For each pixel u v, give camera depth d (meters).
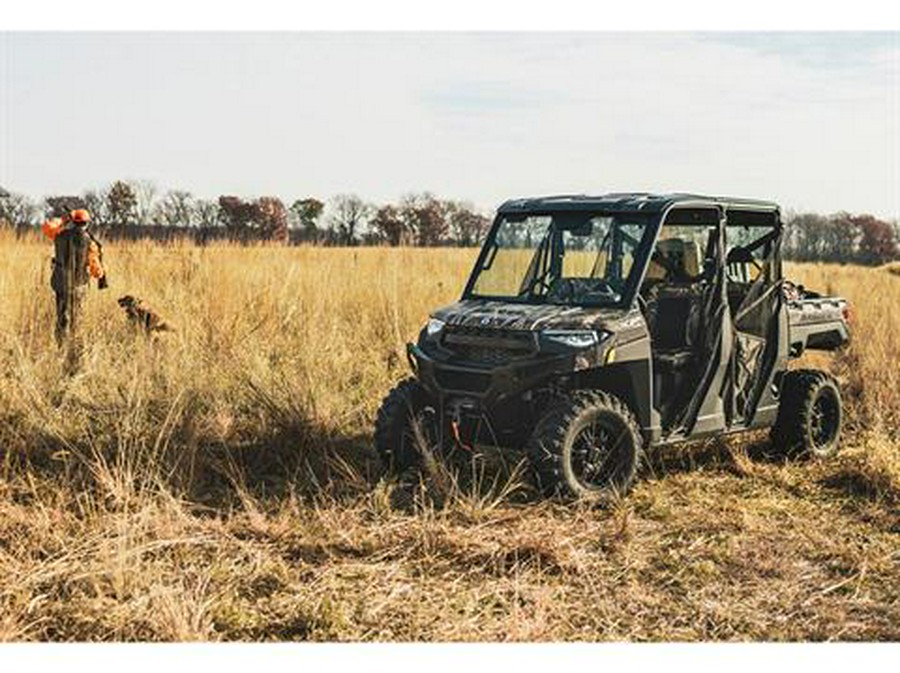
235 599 4.91
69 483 6.29
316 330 10.80
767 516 6.32
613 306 6.50
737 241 7.40
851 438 8.34
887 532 6.07
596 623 4.72
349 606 4.84
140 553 5.19
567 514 6.05
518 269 6.98
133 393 7.61
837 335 8.26
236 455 7.05
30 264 12.34
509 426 6.36
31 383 7.83
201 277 12.80
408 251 15.25
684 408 6.84
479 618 4.73
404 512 6.11
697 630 4.68
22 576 5.04
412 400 6.82
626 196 6.93
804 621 4.79
